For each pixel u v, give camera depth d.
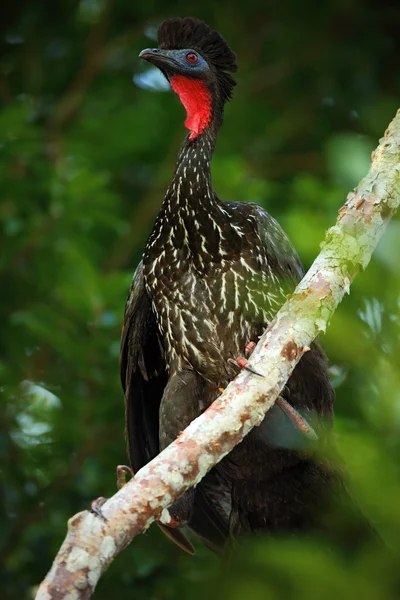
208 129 9.95
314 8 14.77
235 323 9.57
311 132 14.44
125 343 10.30
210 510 10.27
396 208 7.27
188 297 9.59
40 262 11.66
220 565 9.78
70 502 10.76
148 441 10.54
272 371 6.82
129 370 10.23
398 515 5.68
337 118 14.52
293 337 6.93
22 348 11.72
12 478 10.98
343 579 5.67
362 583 5.67
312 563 5.67
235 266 9.53
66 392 11.09
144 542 10.79
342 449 5.91
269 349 6.89
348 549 8.12
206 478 10.24
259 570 6.43
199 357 9.68
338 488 9.30
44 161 12.45
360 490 5.77
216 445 6.57
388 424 6.14
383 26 14.83
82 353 10.88
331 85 14.48
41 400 11.45
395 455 5.96
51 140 13.55
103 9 14.37
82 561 5.90
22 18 14.63
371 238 7.18
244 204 9.84
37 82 14.52
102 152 13.27
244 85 14.38
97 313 11.00
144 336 10.37
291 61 14.65
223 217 9.58
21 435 11.23
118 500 6.19
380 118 13.88
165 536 10.81
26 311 10.99
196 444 6.52
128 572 10.51
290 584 5.89
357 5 14.76
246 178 12.33
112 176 13.07
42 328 10.77
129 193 13.99
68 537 5.98
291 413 8.48
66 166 12.58
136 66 14.44
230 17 14.70
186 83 10.00
